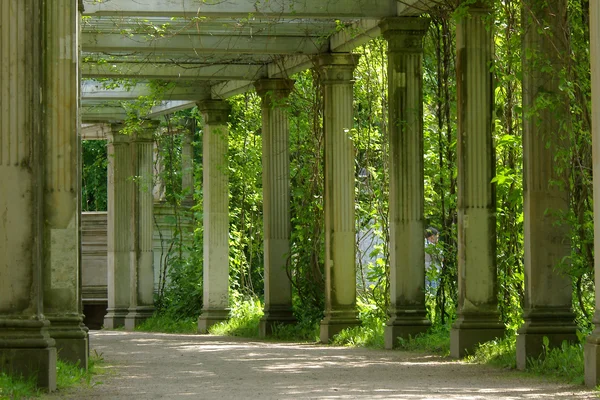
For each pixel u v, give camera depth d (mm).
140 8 16875
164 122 30109
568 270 13156
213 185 25625
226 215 25703
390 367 14031
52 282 12477
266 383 11727
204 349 18578
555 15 13094
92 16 18281
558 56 12984
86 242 31703
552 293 13336
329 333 20156
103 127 31203
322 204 22234
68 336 12492
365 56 21156
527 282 13406
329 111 20219
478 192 15531
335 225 20234
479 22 15523
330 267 20281
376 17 17828
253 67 22875
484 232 15523
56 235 12453
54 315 12516
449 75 18391
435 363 14617
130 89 25984
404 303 17953
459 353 15375
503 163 16844
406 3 17062
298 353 17234
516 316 16562
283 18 18484
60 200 12391
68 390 10492
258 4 17266
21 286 10008
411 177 18000
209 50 20000
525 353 13219
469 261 15500
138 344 20344
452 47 18250
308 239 22609
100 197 40625
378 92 21672
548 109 13273
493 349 14695
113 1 16812
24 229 10008
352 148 20266
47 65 12289
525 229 13492
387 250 21000
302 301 22672
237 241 27734
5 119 9977
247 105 26562
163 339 22422
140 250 28906
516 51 13609
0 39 9992
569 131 12797
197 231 28812
